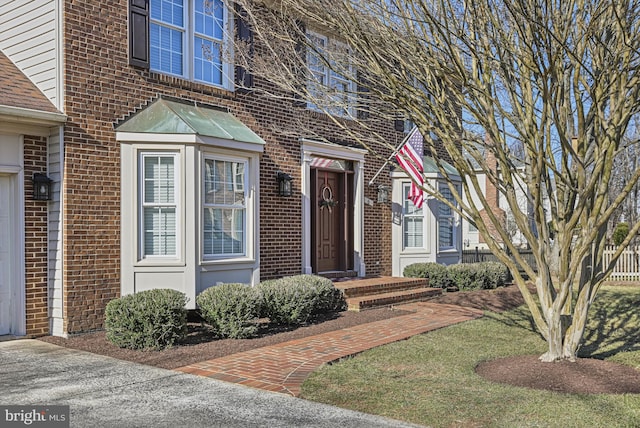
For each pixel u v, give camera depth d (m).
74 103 8.60
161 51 10.09
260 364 6.79
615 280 17.78
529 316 10.52
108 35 9.09
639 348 7.91
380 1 7.25
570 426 4.73
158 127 9.13
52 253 8.66
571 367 6.52
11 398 5.54
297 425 4.81
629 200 21.02
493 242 6.95
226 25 10.95
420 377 6.27
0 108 7.81
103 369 6.66
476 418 4.95
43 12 8.80
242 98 11.17
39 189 8.50
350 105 8.02
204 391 5.77
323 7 7.02
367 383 6.00
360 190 14.09
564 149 6.12
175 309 7.85
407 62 7.08
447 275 14.29
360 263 14.01
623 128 6.38
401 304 11.96
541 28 5.82
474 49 6.31
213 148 9.65
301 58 8.92
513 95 6.54
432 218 15.13
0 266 8.41
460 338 8.43
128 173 9.10
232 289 8.70
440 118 6.91
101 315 8.80
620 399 5.41
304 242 12.41
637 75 6.02
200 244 9.33
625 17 5.96
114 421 4.88
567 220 6.57
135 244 9.10
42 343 8.12
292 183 12.17
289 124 11.64
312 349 7.57
